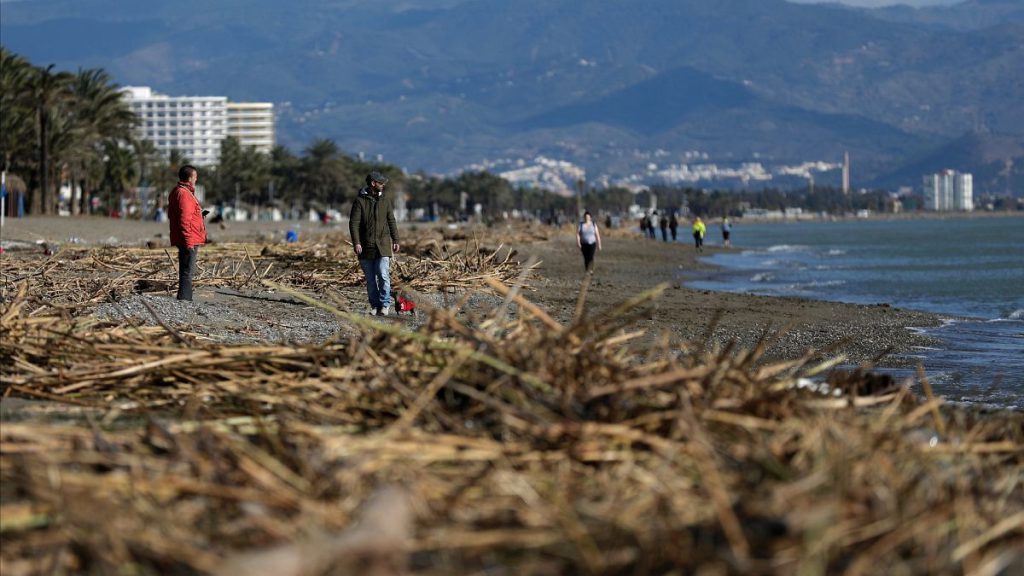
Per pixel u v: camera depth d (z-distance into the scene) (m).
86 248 35.69
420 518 6.27
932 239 129.75
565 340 9.40
